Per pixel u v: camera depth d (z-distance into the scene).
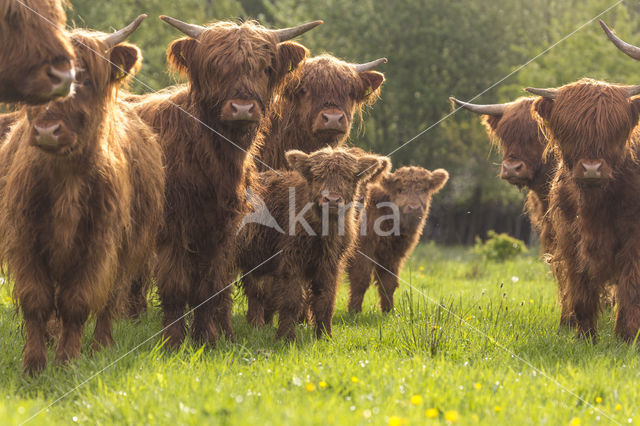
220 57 10.34
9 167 9.02
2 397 7.22
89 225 8.62
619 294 10.90
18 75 7.51
